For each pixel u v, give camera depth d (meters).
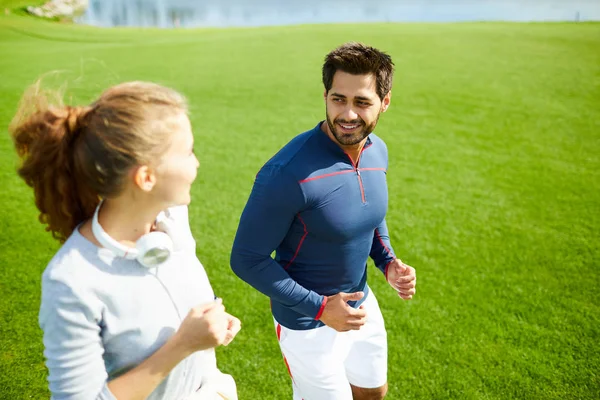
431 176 4.69
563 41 10.88
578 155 5.18
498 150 5.34
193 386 1.23
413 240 3.62
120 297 0.99
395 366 2.51
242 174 4.70
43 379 2.33
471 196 4.29
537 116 6.43
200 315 1.01
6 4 22.42
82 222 1.02
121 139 0.91
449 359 2.55
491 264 3.34
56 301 0.91
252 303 2.94
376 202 1.69
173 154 0.98
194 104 6.88
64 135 0.93
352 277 1.76
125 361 1.05
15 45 11.53
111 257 0.98
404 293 1.87
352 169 1.60
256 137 5.70
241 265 1.57
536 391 2.36
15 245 3.38
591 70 8.51
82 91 6.87
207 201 4.16
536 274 3.24
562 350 2.60
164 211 1.16
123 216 1.00
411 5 27.11
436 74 8.50
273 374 2.45
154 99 0.95
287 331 1.79
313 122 6.24
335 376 1.80
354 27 13.66
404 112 6.62
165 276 1.08
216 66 9.08
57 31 14.51
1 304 2.80
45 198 0.99
